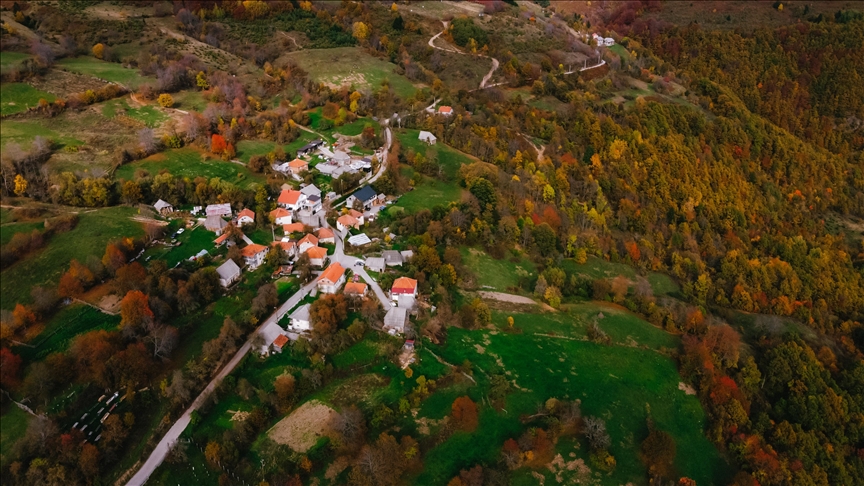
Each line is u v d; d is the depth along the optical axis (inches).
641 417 4483.3
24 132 6545.3
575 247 6717.5
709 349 5354.3
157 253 5255.9
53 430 3639.3
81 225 5369.1
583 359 4906.5
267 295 4753.9
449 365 4468.5
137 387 4010.8
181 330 4488.2
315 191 6294.3
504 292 5570.9
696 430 4571.9
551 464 3969.0
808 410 5024.6
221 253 5344.5
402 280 4945.9
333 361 4352.9
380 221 6018.7
